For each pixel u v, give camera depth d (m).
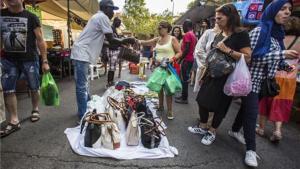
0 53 2.90
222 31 2.93
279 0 2.51
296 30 3.24
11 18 3.07
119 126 3.22
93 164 2.51
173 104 4.99
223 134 3.51
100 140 2.75
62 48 7.06
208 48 3.58
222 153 2.92
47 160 2.54
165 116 4.17
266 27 2.58
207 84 2.97
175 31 6.03
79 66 3.38
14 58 3.20
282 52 2.45
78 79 3.46
